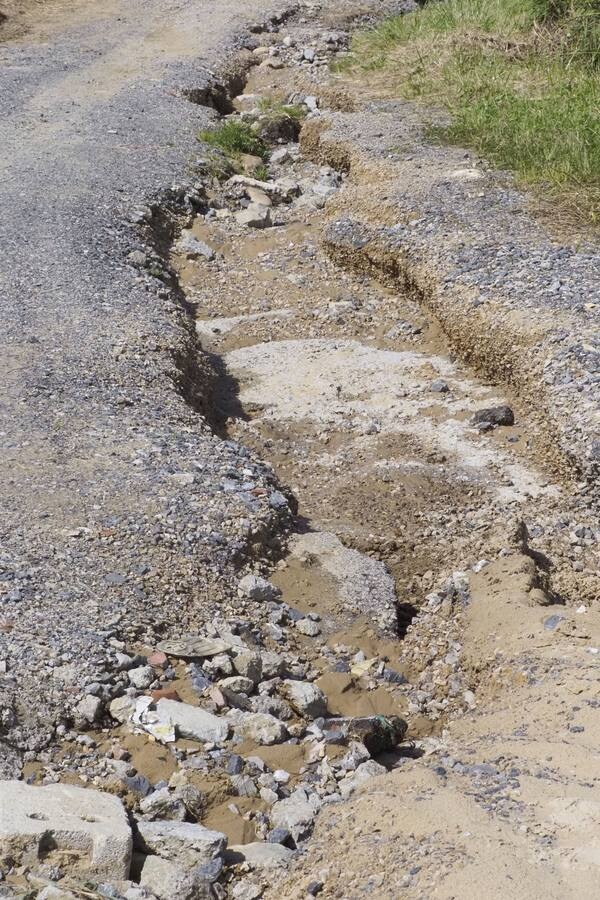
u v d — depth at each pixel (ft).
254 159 48.16
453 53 52.70
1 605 17.89
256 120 52.06
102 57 61.62
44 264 34.24
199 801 15.12
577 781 13.65
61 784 14.71
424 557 23.13
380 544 23.43
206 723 16.35
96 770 15.51
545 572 21.74
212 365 32.55
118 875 13.26
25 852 13.15
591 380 26.18
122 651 17.51
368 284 37.45
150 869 13.48
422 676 19.53
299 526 23.70
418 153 42.80
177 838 13.98
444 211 36.96
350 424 29.22
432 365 31.60
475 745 15.46
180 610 19.02
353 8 72.38
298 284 38.01
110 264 35.37
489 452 27.04
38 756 15.62
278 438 28.89
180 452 23.98
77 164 44.11
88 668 16.87
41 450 23.12
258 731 16.55
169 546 20.29
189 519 21.15
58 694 16.35
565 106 43.29
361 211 39.52
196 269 39.37
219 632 18.78
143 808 14.83
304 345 33.88
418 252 35.06
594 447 24.40
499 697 17.69
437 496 25.48
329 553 22.24
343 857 13.07
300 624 19.95
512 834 12.60
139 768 15.62
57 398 25.54
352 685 18.79
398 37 58.80
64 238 36.47
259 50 63.16
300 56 61.67
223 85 57.47
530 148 40.34
